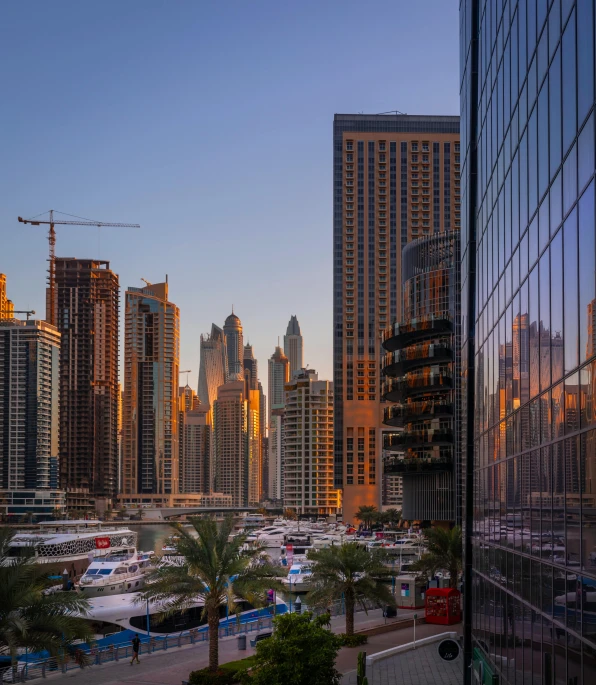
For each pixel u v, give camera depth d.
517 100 33.94
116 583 103.88
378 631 67.50
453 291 122.88
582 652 23.67
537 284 29.84
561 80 25.77
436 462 126.50
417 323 124.88
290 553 150.25
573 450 24.92
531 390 31.19
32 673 54.44
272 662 41.66
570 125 24.66
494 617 39.50
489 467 41.97
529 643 31.19
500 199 38.69
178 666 56.00
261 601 52.94
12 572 39.28
